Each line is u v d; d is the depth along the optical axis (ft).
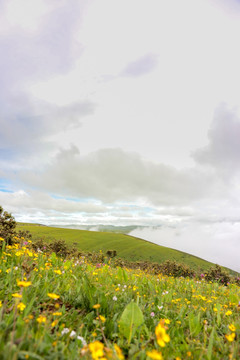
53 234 501.97
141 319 8.66
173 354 7.73
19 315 7.44
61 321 8.97
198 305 16.10
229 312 12.50
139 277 25.88
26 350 6.07
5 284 10.98
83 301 11.41
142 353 6.89
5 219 31.12
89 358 5.97
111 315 10.53
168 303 14.89
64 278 15.55
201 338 10.12
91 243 488.85
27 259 16.49
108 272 24.67
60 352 5.97
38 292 11.12
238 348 8.73
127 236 584.81
